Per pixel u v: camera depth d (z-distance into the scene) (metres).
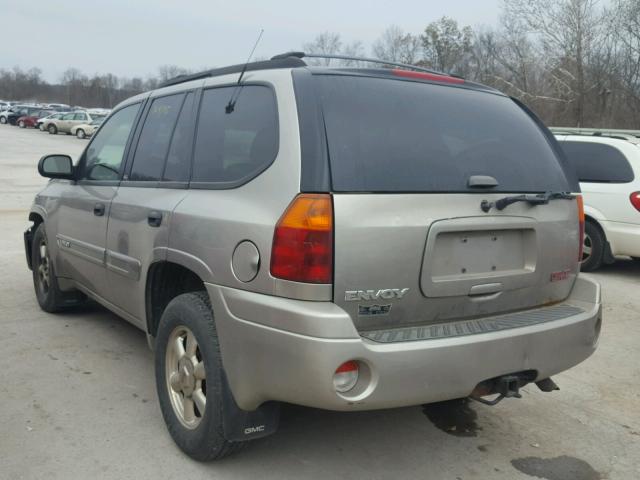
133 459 3.29
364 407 2.65
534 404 4.23
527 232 3.27
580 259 3.62
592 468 3.44
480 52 35.75
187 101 3.81
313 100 2.89
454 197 2.97
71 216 4.93
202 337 3.08
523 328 3.03
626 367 5.00
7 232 10.19
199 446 3.16
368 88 3.10
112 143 4.62
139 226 3.79
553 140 3.76
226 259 2.93
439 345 2.74
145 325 3.87
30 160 25.31
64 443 3.43
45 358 4.65
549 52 28.20
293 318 2.61
